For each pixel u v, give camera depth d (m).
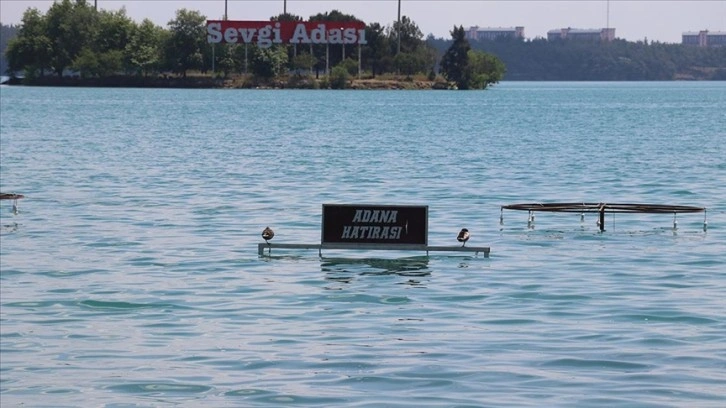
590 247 48.16
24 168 89.62
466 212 60.97
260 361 29.31
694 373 27.44
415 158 102.38
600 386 26.42
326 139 131.50
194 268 43.22
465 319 33.78
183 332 32.78
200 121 172.50
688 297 36.94
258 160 98.81
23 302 37.38
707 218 57.84
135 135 136.00
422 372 27.89
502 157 104.25
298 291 38.41
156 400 26.44
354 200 67.31
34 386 27.77
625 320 33.31
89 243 50.06
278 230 53.78
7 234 53.00
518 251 47.00
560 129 158.25
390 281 40.09
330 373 28.05
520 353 29.52
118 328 33.47
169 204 64.81
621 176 84.62
